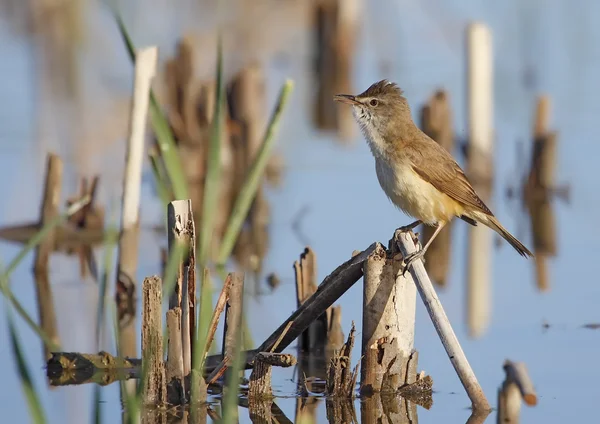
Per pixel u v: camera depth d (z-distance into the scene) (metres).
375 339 10.19
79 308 13.16
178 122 18.56
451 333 9.58
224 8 24.28
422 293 9.60
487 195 18.33
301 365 11.32
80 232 15.84
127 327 12.70
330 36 24.12
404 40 25.95
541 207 17.70
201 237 12.23
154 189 18.22
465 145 18.91
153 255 15.12
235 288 10.28
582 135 20.19
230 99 19.05
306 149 20.45
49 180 14.80
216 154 12.05
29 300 13.40
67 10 24.09
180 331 9.87
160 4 24.06
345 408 10.05
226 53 24.20
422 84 22.53
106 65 23.86
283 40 25.41
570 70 23.73
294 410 10.03
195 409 9.88
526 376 10.32
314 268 11.67
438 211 11.48
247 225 16.73
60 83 23.19
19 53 24.64
